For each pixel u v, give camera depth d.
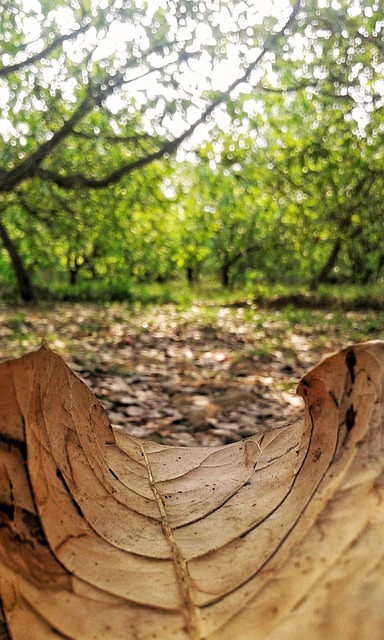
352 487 0.50
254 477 0.75
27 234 12.19
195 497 0.72
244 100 7.18
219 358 6.96
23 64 6.06
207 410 4.22
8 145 8.40
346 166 8.25
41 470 0.57
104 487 0.67
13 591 0.47
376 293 13.94
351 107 7.39
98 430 0.83
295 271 16.97
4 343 7.50
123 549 0.55
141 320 11.02
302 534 0.49
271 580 0.46
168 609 0.47
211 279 22.48
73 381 0.80
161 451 0.92
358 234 9.47
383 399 0.54
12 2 6.22
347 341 8.24
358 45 6.75
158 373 5.79
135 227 12.77
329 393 0.61
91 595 0.48
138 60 6.29
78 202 10.05
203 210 12.90
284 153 8.75
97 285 16.34
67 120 7.59
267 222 13.20
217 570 0.51
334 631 0.40
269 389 5.09
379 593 0.41
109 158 9.74
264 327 10.02
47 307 13.69
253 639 0.42
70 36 6.11
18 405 0.57
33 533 0.52
